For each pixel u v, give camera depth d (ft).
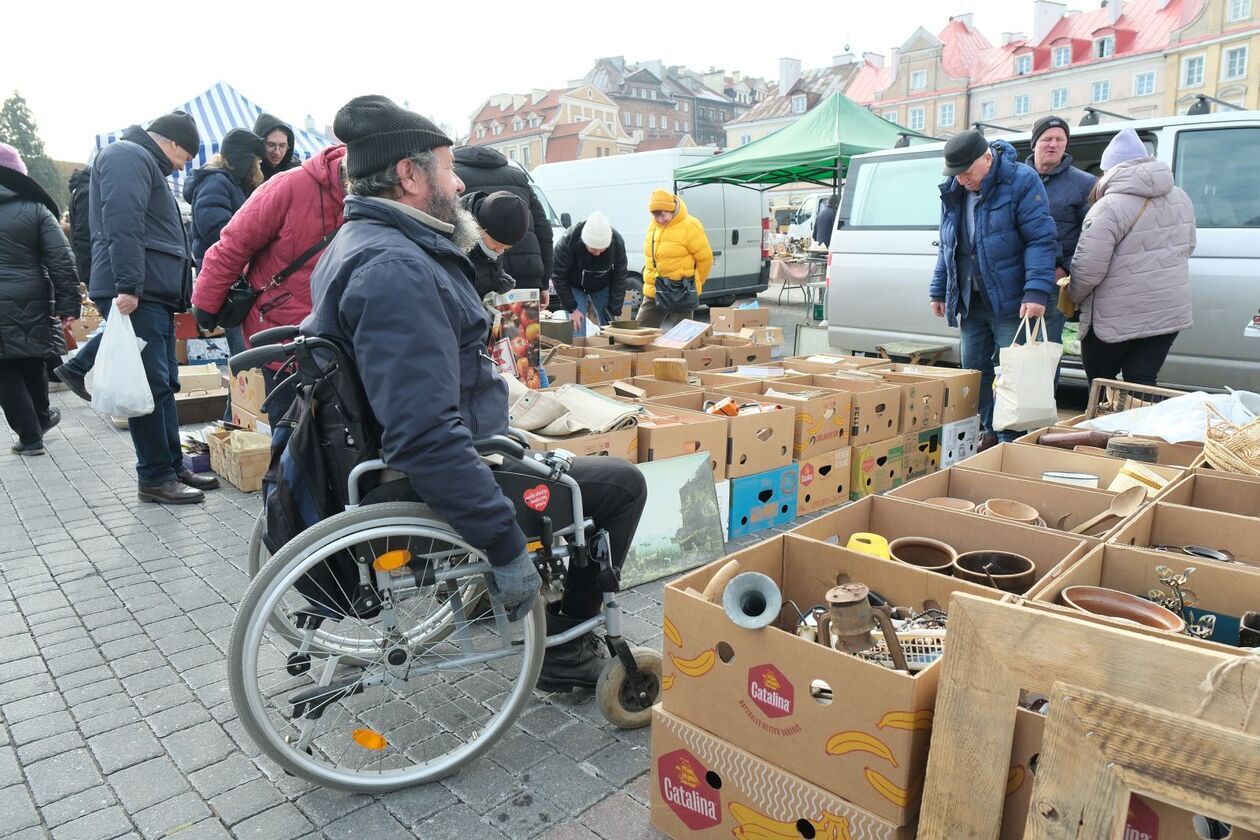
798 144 32.65
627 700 8.05
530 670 7.34
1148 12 177.27
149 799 7.05
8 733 7.98
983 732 4.59
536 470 7.09
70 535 13.33
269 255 11.46
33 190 16.55
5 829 6.70
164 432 14.79
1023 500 9.39
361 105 6.54
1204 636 6.41
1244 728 3.79
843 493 14.66
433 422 6.03
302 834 6.61
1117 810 3.97
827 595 5.95
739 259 41.73
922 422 15.66
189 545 12.85
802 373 17.16
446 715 8.23
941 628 6.20
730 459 12.76
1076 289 14.34
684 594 6.07
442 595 8.41
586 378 17.28
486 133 317.22
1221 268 16.28
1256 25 156.46
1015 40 198.70
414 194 6.69
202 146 33.12
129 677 8.99
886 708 5.02
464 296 6.78
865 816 5.18
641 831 6.61
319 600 6.93
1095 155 19.20
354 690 7.52
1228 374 16.47
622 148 299.58
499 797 7.02
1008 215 14.83
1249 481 8.74
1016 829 4.68
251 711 6.51
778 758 5.66
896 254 20.45
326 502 6.77
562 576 7.95
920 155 20.47
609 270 23.98
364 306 6.01
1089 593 6.23
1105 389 13.50
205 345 25.66
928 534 8.24
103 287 13.47
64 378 16.85
